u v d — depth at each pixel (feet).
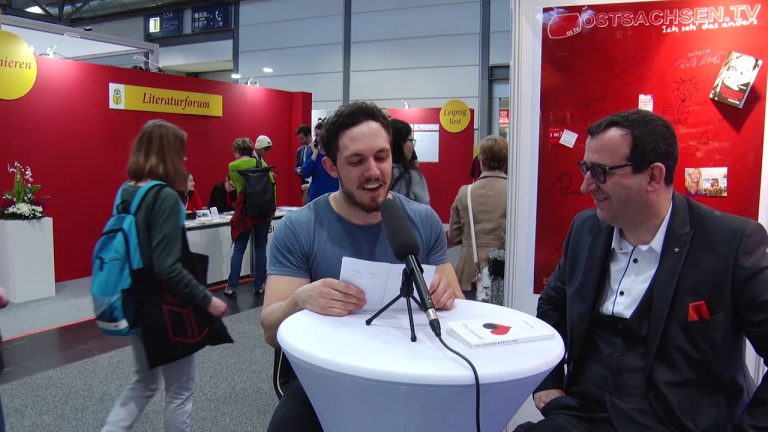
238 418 8.68
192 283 6.16
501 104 32.76
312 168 14.56
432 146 30.35
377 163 4.07
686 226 4.09
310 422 4.05
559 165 6.32
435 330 3.14
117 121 20.06
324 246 4.43
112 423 6.28
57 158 18.29
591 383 4.38
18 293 15.51
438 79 33.86
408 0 34.19
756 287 3.83
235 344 12.11
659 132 3.97
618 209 4.10
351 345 3.19
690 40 5.95
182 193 6.97
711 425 3.88
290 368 4.56
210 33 41.75
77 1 42.55
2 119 16.80
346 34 36.19
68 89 18.47
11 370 10.60
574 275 4.72
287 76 38.75
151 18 43.73
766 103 5.80
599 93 6.19
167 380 6.53
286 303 4.08
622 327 4.26
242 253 16.25
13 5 40.70
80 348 11.85
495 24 32.14
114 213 6.23
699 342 3.92
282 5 38.42
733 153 5.94
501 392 2.89
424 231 4.75
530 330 3.47
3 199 16.67
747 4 5.76
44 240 16.06
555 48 6.23
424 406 2.85
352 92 36.50
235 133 25.26
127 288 5.96
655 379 3.97
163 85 21.68
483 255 9.46
